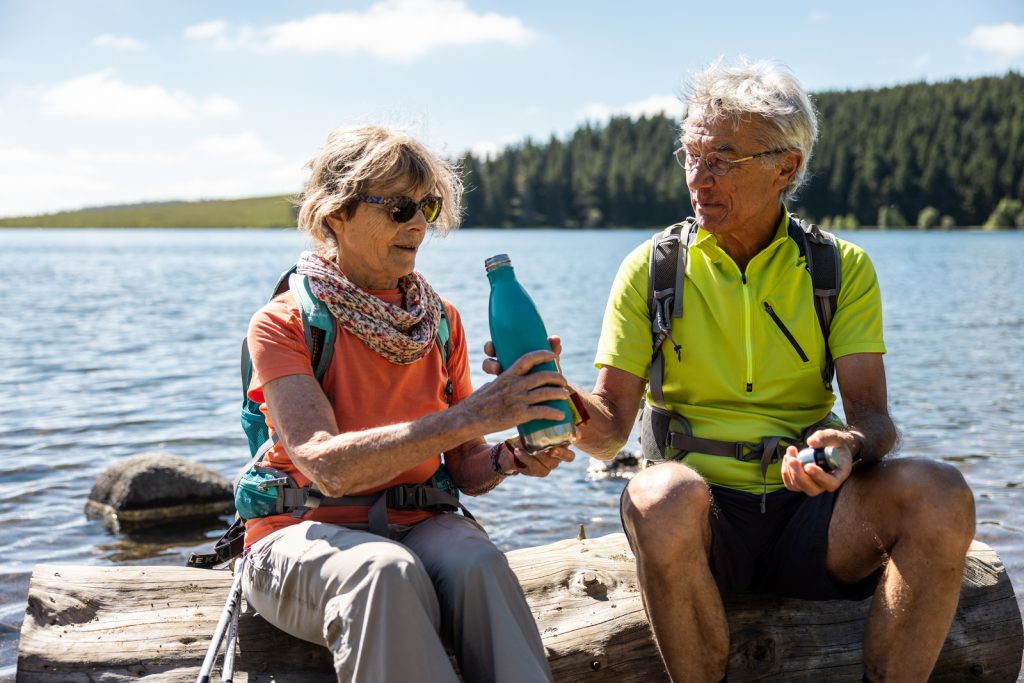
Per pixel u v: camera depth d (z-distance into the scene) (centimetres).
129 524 651
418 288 293
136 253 6981
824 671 314
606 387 321
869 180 11738
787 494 305
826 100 14962
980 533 573
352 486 253
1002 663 335
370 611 230
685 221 330
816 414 321
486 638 246
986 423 927
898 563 269
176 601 296
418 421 250
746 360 312
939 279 3488
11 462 792
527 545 586
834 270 312
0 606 483
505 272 278
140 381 1222
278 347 269
